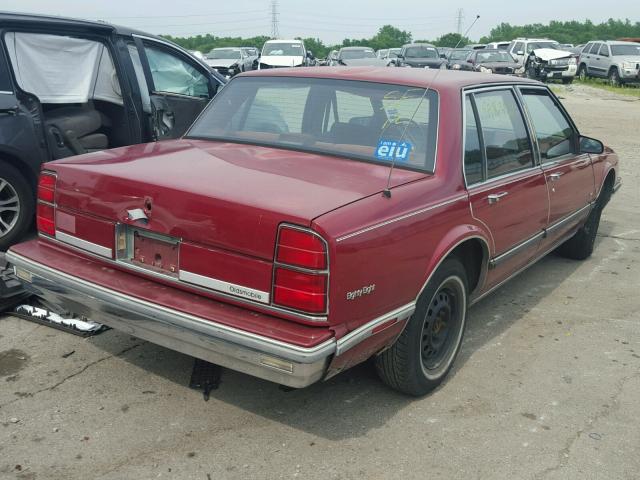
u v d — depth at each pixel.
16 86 5.21
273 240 2.75
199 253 2.94
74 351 3.92
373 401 3.54
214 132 4.13
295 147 3.77
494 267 4.04
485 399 3.64
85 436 3.11
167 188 3.00
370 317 2.96
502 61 24.89
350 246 2.77
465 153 3.71
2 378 3.57
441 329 3.68
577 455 3.16
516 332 4.56
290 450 3.09
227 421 3.29
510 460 3.09
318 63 28.50
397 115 3.72
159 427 3.21
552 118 5.07
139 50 6.26
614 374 4.00
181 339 2.93
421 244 3.20
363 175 3.32
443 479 2.94
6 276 4.28
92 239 3.32
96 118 6.00
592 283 5.64
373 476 2.93
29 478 2.81
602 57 29.39
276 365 2.71
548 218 4.81
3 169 5.18
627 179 10.30
